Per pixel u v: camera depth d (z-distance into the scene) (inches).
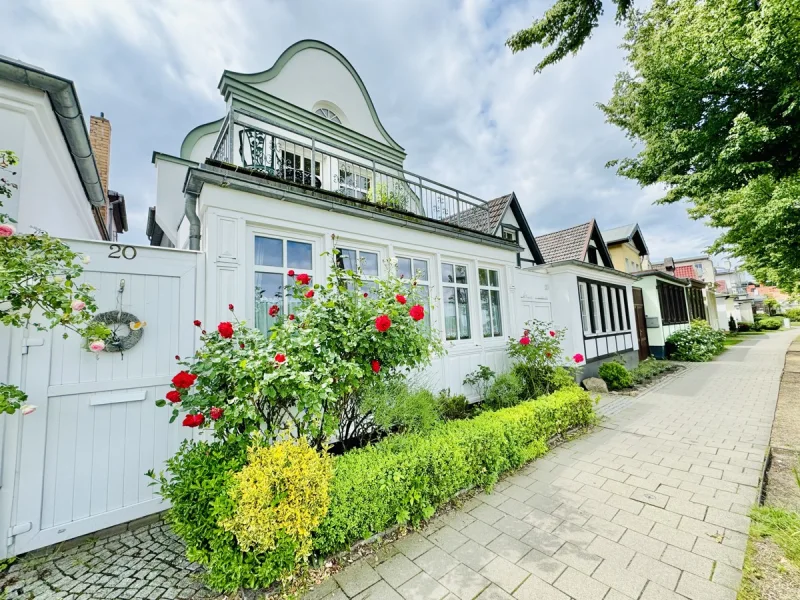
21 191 110.7
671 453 163.2
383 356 124.6
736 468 144.0
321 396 94.5
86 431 109.2
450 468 118.6
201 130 257.8
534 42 226.5
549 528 105.8
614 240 669.9
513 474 145.0
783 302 1525.6
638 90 244.7
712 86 207.2
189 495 80.9
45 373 103.8
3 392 86.2
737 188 247.6
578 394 200.7
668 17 236.8
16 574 90.0
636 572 85.5
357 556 93.7
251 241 152.2
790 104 186.9
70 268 96.7
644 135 270.5
